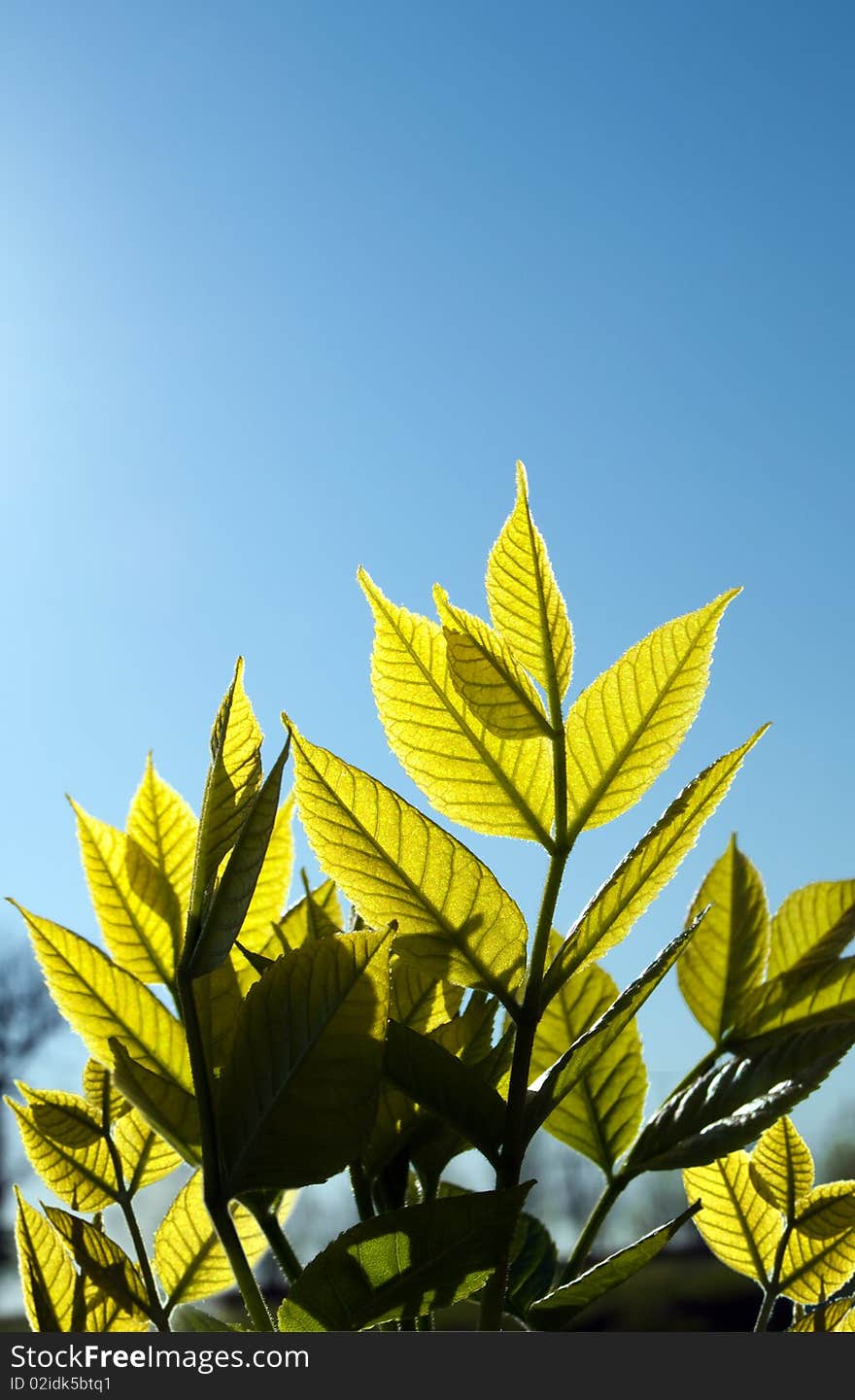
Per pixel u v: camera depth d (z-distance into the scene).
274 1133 0.32
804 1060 0.37
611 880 0.35
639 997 0.35
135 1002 0.38
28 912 0.38
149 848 0.41
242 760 0.35
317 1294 0.32
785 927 0.43
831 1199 0.42
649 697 0.37
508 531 0.38
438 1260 0.32
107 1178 0.39
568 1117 0.42
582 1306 0.34
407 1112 0.36
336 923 0.41
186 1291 0.40
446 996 0.39
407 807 0.35
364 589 0.37
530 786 0.37
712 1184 0.44
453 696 0.37
